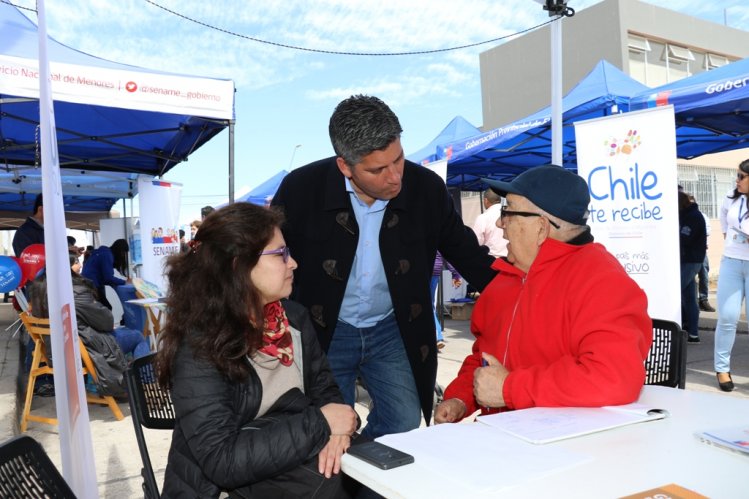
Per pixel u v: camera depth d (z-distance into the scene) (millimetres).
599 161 4219
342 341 2463
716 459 1154
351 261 2340
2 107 5891
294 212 2396
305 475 1562
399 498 1037
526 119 7027
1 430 3947
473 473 1107
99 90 4664
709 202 15805
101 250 8000
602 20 17859
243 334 1578
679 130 7469
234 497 1630
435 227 2494
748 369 5371
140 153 7348
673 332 2199
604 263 1764
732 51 20281
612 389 1504
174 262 1662
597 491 1020
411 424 2498
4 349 7324
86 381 4949
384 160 1994
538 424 1384
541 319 1812
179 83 4969
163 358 1591
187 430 1516
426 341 2475
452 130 9656
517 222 1878
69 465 1799
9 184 10898
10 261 4633
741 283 4547
